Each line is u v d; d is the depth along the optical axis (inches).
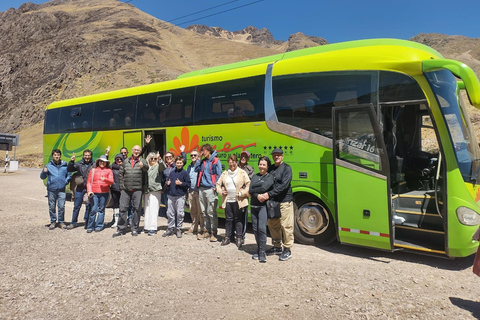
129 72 4045.3
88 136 510.0
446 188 230.1
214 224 306.5
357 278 216.1
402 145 292.7
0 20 6274.6
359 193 253.9
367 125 250.8
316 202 292.2
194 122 371.2
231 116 340.2
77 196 366.3
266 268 234.7
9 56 4904.0
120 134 460.4
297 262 247.9
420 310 172.2
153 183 330.3
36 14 5974.4
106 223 393.4
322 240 290.0
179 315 168.7
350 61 271.4
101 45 4726.9
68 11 7076.8
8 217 428.5
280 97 307.3
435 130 234.4
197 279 215.2
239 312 171.3
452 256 230.2
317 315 167.6
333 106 276.1
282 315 167.9
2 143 1403.8
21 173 1327.5
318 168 281.3
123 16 6604.3
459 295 191.9
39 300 186.7
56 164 364.8
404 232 266.5
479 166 246.7
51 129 580.7
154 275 222.2
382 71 254.2
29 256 264.8
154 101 420.2
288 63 307.9
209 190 303.7
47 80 4404.5
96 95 513.0
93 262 248.2
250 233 347.6
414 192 265.1
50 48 4877.0
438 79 245.0
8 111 4266.7
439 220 242.5
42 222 397.4
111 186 365.7
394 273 226.2
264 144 313.3
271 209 244.8
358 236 255.8
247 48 6619.1
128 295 192.1
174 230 351.3
